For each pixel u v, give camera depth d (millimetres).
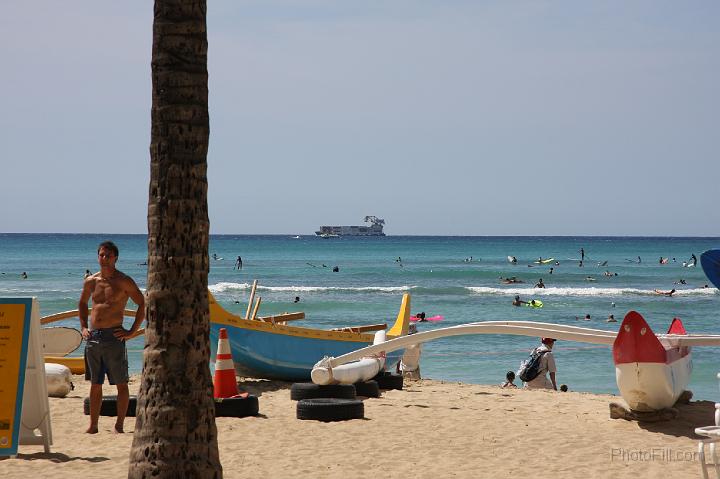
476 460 14336
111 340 15836
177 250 9641
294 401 20906
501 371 37156
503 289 97250
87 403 18359
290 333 25062
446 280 115500
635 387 17422
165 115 9664
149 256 9789
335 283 109062
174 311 9602
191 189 9711
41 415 14258
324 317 64938
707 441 11664
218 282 110688
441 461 14227
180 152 9664
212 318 23781
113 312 15852
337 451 14953
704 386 32531
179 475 9422
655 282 113625
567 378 35281
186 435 9531
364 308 72062
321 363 20484
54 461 13609
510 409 20234
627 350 17344
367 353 20141
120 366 15969
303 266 154250
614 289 93750
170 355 9594
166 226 9641
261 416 18500
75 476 12523
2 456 13734
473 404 21188
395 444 15594
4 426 13344
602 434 16766
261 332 24500
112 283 15891
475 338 48281
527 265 163375
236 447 15250
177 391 9562
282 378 25609
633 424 17719
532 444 15734
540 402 21844
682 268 151750
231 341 24062
